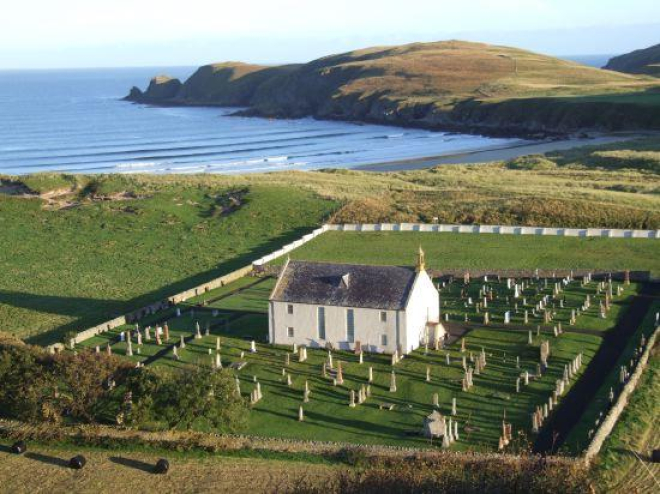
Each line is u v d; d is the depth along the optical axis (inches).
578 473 2065.7
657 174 6983.3
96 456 2293.3
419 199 6131.9
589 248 4650.6
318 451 2295.8
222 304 3897.6
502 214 5438.0
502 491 1987.0
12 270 4729.3
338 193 6407.5
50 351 3034.0
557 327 3253.0
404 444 2354.8
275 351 3181.6
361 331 3132.4
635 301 3663.9
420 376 2866.6
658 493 2044.8
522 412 2541.8
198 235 5502.0
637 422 2427.4
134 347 3280.0
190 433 2412.6
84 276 4581.7
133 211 6112.2
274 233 5457.7
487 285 4035.4
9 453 2319.1
